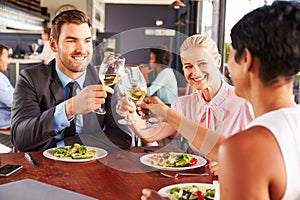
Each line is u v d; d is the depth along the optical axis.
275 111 0.77
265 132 0.73
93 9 8.58
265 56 0.76
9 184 1.28
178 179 1.45
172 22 12.68
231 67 0.84
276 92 0.79
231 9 3.49
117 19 12.88
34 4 7.05
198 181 1.44
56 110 1.70
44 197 1.18
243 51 0.79
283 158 0.71
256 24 0.77
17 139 1.83
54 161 1.63
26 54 6.73
